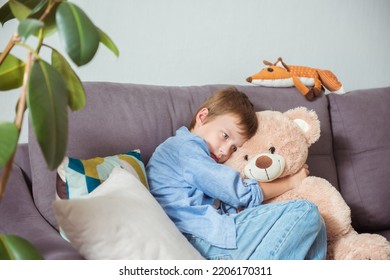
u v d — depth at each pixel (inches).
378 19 94.4
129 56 77.7
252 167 59.5
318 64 90.8
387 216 74.7
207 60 82.7
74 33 33.9
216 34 82.8
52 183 57.0
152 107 64.1
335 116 76.7
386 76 96.6
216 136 61.0
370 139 76.0
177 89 68.1
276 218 53.6
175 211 55.2
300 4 88.1
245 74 85.5
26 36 32.1
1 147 31.1
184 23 80.7
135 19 77.4
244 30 84.6
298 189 62.2
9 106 71.7
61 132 31.9
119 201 42.7
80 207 39.0
